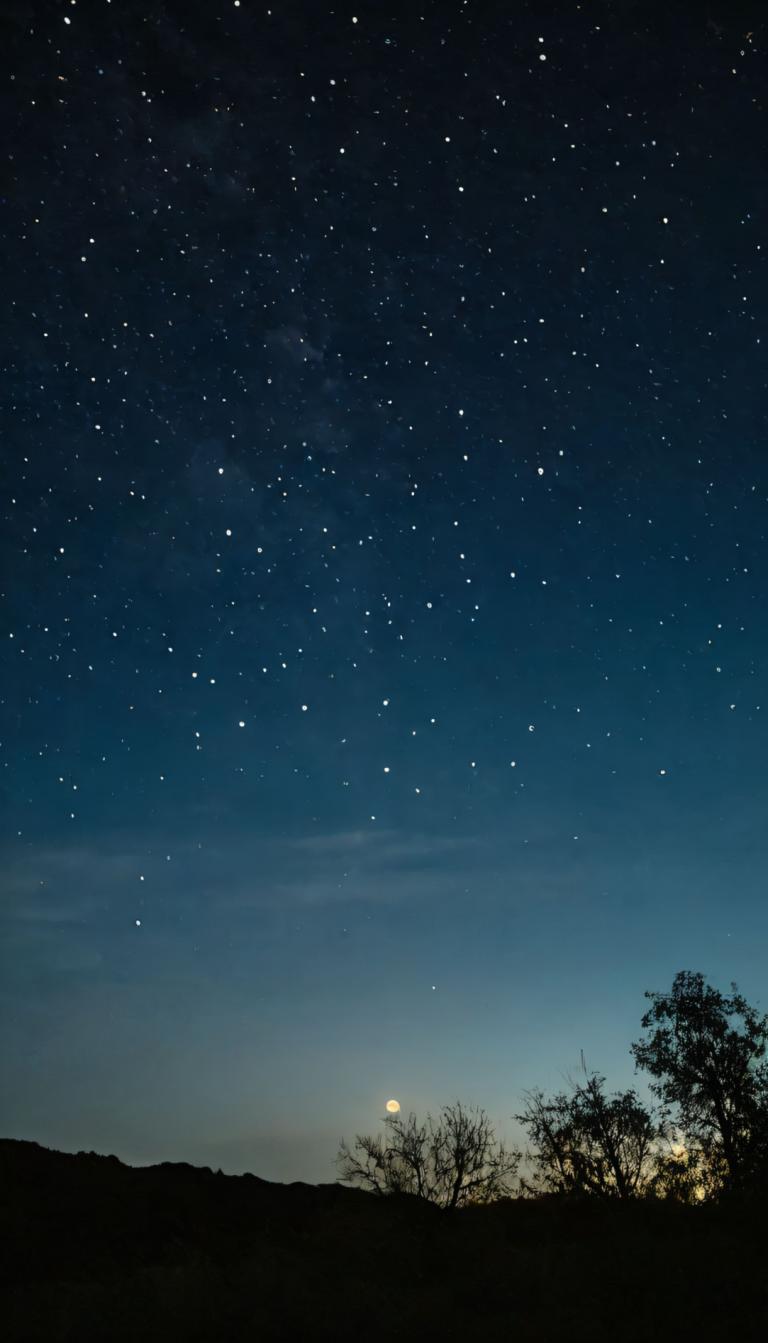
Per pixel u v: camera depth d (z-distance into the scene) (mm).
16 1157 29062
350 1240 16625
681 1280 12477
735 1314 11344
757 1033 20609
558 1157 20125
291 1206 28484
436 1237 16578
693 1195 19078
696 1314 11336
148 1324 12219
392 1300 12492
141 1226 24609
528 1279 13172
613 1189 19672
